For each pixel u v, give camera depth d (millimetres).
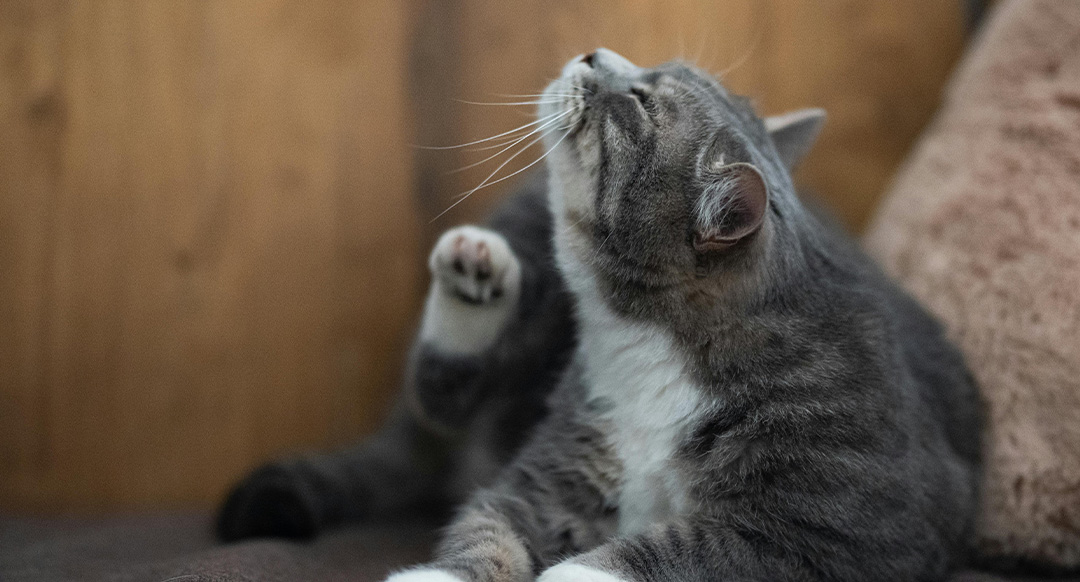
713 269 847
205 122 1061
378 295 1094
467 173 1097
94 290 1049
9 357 1037
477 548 824
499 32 1093
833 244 924
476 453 991
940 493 854
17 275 1037
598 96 889
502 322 955
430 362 964
